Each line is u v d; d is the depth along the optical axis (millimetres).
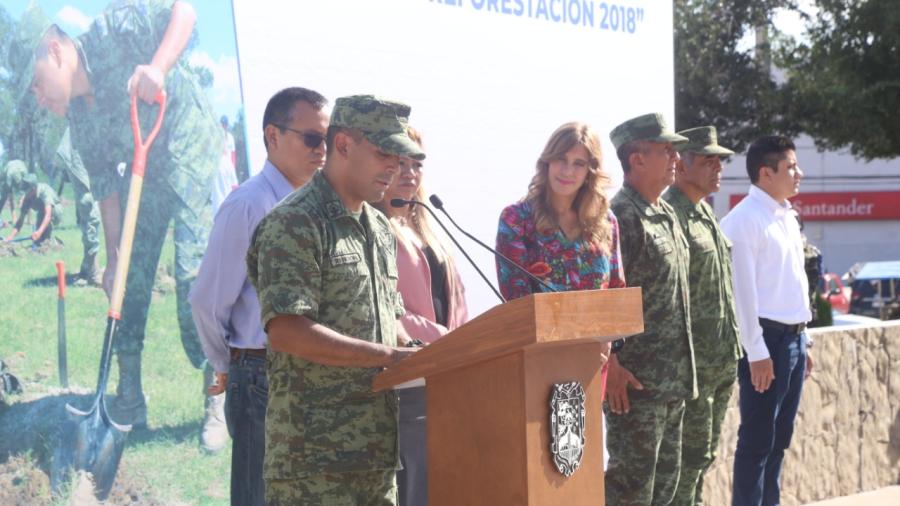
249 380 3766
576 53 6316
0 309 3859
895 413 7547
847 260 34562
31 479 3912
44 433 3957
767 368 5453
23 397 3906
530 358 2715
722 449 6438
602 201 4297
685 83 17719
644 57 6863
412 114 5305
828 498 7031
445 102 5480
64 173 4062
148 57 4324
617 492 4590
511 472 2740
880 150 16719
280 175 3969
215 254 3797
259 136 4711
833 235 34656
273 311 2867
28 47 3961
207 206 4531
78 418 4062
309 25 4863
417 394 4016
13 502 3857
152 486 4285
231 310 3826
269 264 2908
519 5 5914
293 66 4812
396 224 4133
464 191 5562
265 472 3018
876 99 16203
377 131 3004
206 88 4508
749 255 5508
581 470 2844
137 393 4266
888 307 18031
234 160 4617
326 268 2979
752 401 5609
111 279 4195
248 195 3859
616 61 6625
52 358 3998
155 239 4352
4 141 3879
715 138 5090
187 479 4410
